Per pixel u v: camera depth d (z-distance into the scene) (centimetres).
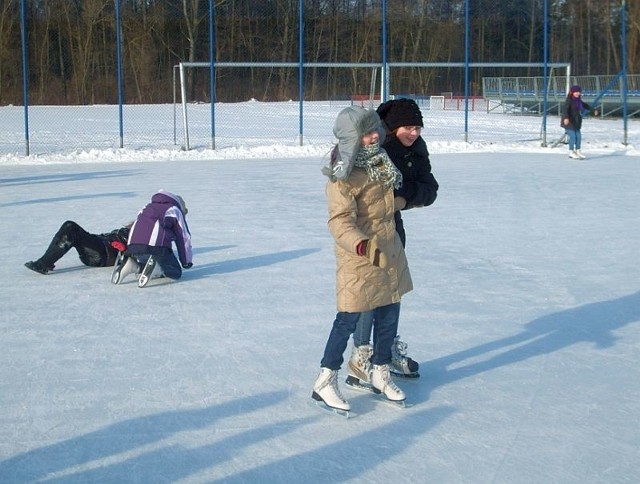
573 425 391
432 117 3491
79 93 3775
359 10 3559
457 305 604
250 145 2181
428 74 3812
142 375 457
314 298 627
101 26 3741
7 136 2380
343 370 472
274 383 445
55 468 343
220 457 354
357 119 376
